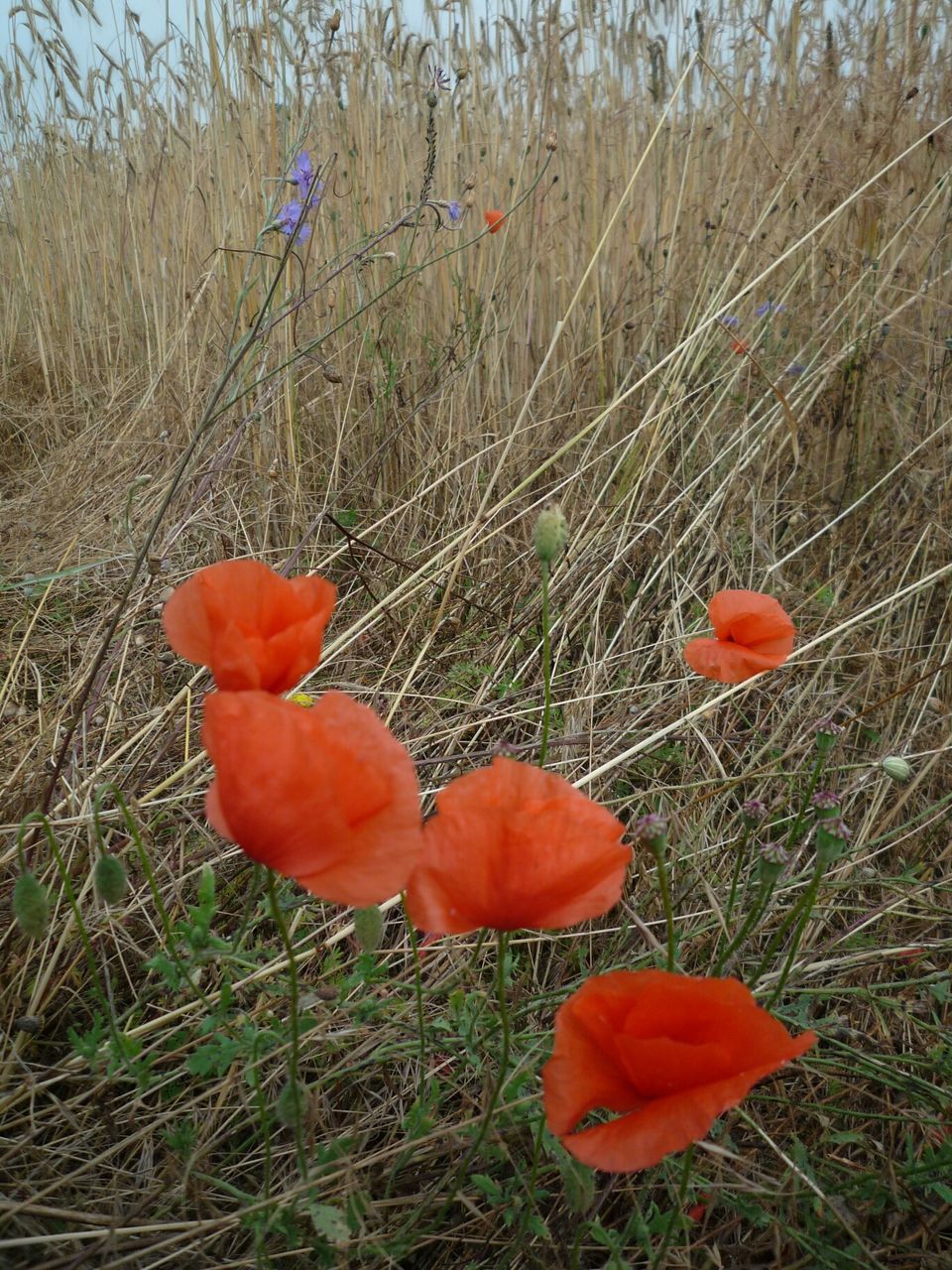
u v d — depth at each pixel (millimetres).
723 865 681
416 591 830
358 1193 396
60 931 561
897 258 1093
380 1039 514
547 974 591
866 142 1162
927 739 819
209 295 1332
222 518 1083
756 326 1138
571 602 884
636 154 1346
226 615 349
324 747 294
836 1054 545
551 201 1312
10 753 713
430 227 1208
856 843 700
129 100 1597
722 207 1187
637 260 1280
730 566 967
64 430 1577
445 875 315
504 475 1119
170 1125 484
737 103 1126
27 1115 477
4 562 1078
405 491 1152
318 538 1030
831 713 777
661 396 1013
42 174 1839
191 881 610
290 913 592
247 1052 421
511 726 787
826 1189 462
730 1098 290
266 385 1091
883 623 933
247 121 1271
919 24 1189
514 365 1288
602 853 313
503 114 1408
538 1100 435
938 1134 508
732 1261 456
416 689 852
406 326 1251
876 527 1083
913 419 1160
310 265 1230
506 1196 427
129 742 659
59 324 1856
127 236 1692
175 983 421
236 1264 398
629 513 981
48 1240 396
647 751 750
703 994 302
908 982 544
